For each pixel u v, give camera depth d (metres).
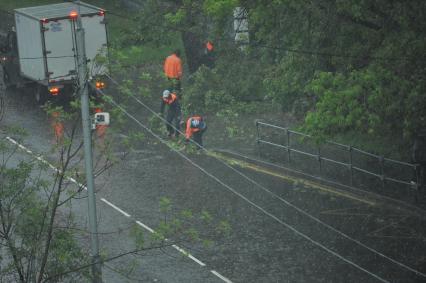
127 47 91.12
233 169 64.31
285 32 57.91
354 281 45.56
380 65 52.00
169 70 77.88
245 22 71.19
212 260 49.22
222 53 75.38
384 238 50.69
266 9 56.91
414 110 50.81
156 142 70.62
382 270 46.62
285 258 48.88
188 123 67.12
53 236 35.62
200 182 61.91
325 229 52.44
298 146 67.56
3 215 36.62
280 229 52.88
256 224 53.84
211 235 52.53
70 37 78.62
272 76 65.38
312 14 55.19
